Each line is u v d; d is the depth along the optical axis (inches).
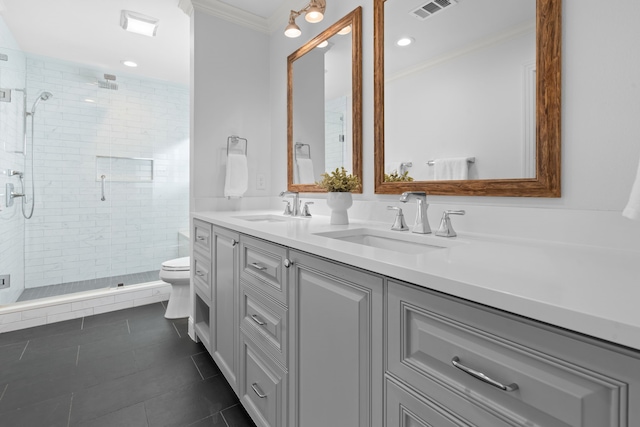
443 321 22.8
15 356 74.6
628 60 33.0
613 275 22.6
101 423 53.0
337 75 70.9
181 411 56.4
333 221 57.0
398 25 56.8
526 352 18.4
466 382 21.6
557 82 37.6
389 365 27.3
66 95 124.9
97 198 132.6
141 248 143.1
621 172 33.5
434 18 51.3
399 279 26.0
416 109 54.1
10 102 102.4
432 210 51.3
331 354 34.1
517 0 41.4
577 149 36.6
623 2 33.2
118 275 137.7
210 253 69.7
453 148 48.9
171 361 73.1
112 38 104.3
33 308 92.3
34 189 118.8
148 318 98.2
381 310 28.0
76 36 102.9
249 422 54.0
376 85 60.7
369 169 63.9
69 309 97.3
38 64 119.0
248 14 90.1
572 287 19.7
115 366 70.7
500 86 43.1
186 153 153.8
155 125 145.5
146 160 143.6
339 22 69.4
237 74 91.2
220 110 88.4
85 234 130.3
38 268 120.5
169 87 148.7
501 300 19.0
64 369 69.1
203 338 75.6
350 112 67.4
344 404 32.5
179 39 105.0
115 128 136.1
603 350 15.4
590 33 35.4
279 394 43.9
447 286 21.9
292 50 86.7
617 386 15.0
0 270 96.3
